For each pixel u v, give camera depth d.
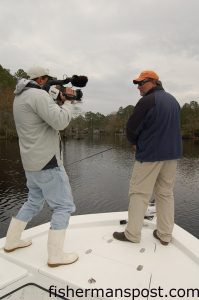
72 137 101.62
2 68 91.00
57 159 2.39
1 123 79.94
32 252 2.53
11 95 81.06
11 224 2.52
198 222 21.98
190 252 2.49
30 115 2.29
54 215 2.38
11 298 2.18
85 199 27.45
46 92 2.31
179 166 46.56
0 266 2.33
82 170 42.25
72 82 2.45
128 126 2.62
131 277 2.22
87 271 2.28
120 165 46.66
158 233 2.76
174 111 2.57
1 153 52.66
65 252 2.55
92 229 3.02
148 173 2.59
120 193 29.58
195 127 105.31
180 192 30.91
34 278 2.29
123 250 2.60
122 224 3.13
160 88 2.64
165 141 2.53
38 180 2.38
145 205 2.68
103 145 73.38
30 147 2.33
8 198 26.06
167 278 2.22
